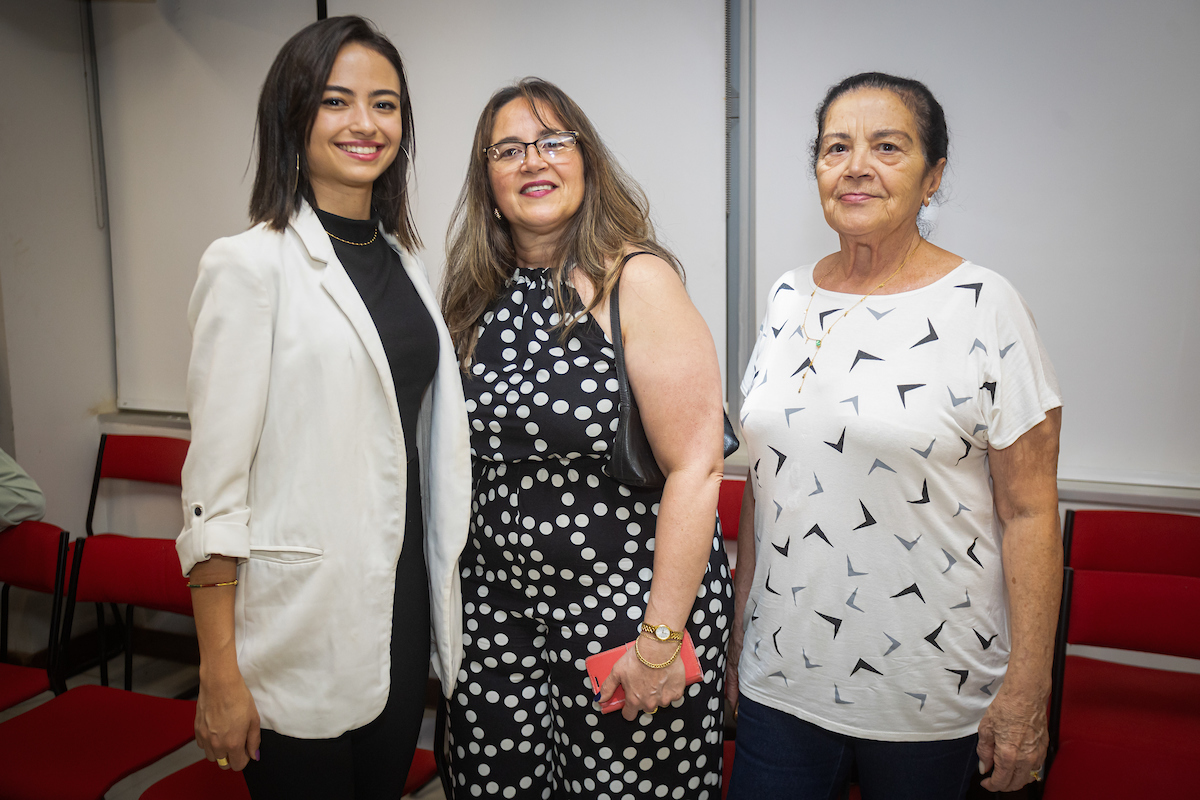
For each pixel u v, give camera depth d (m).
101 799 1.53
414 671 1.25
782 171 2.17
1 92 2.68
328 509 1.09
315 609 1.09
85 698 1.86
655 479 1.19
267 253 1.06
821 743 1.26
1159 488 1.99
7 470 2.15
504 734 1.31
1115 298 1.98
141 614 3.04
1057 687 1.59
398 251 1.27
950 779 1.21
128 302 3.06
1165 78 1.86
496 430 1.23
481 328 1.31
